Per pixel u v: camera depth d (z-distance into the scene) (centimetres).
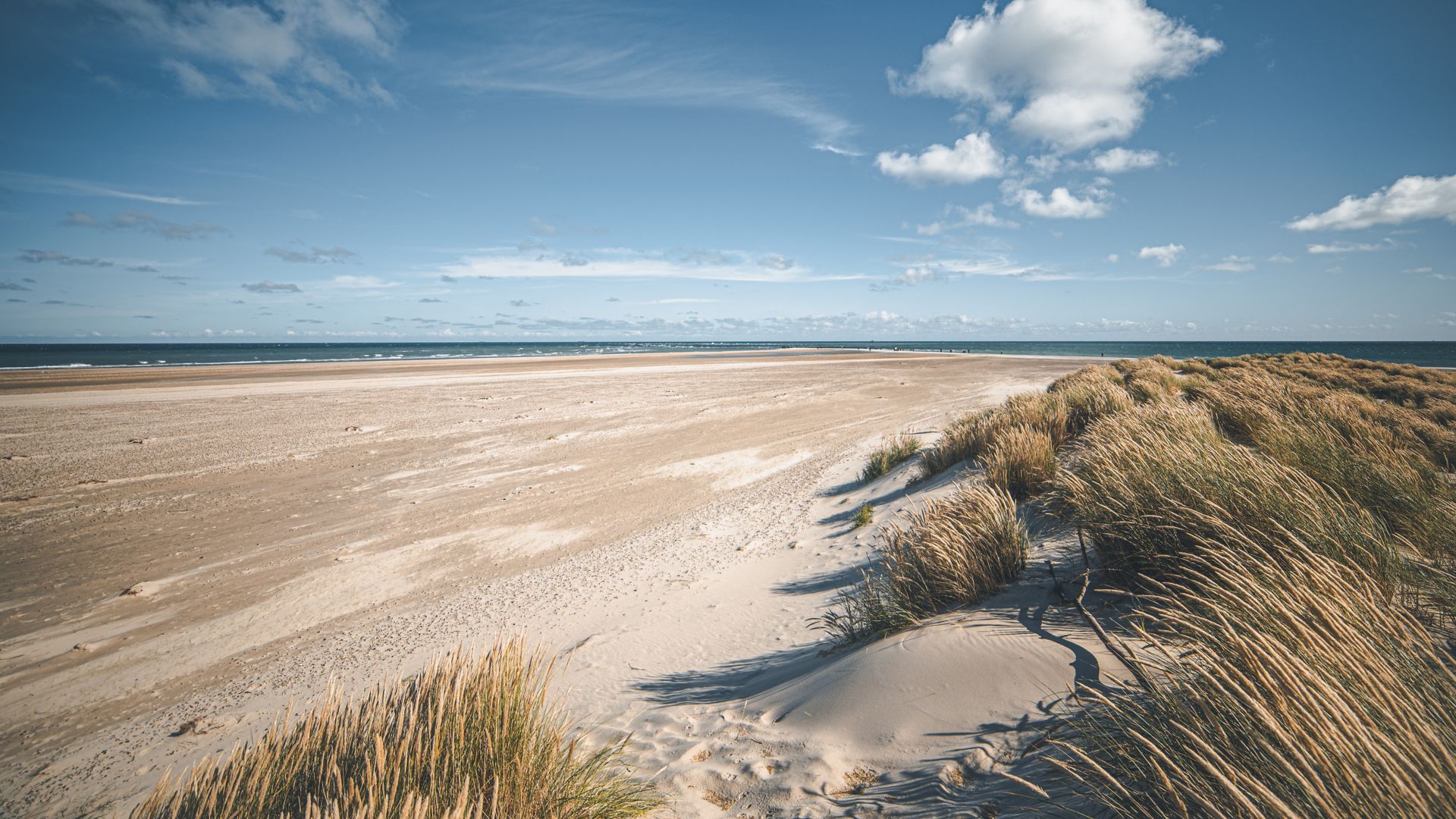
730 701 378
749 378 4222
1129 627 288
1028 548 453
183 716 527
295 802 216
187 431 2062
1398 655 173
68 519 1151
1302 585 204
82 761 465
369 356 9169
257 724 491
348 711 258
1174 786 154
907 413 2319
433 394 3206
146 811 208
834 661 376
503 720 235
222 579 867
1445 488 422
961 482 786
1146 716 181
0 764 471
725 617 593
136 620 742
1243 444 692
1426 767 130
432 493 1331
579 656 536
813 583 650
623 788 261
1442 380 1812
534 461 1636
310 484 1410
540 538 1027
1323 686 141
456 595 790
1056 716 231
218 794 212
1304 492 322
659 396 3114
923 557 427
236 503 1261
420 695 259
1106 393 1072
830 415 2377
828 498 1143
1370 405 920
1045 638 300
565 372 4838
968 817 189
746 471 1499
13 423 2194
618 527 1077
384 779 200
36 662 645
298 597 805
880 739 259
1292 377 1814
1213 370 2105
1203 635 203
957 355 9012
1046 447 726
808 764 256
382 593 812
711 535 977
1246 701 155
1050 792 186
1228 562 257
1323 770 133
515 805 217
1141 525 345
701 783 265
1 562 945
